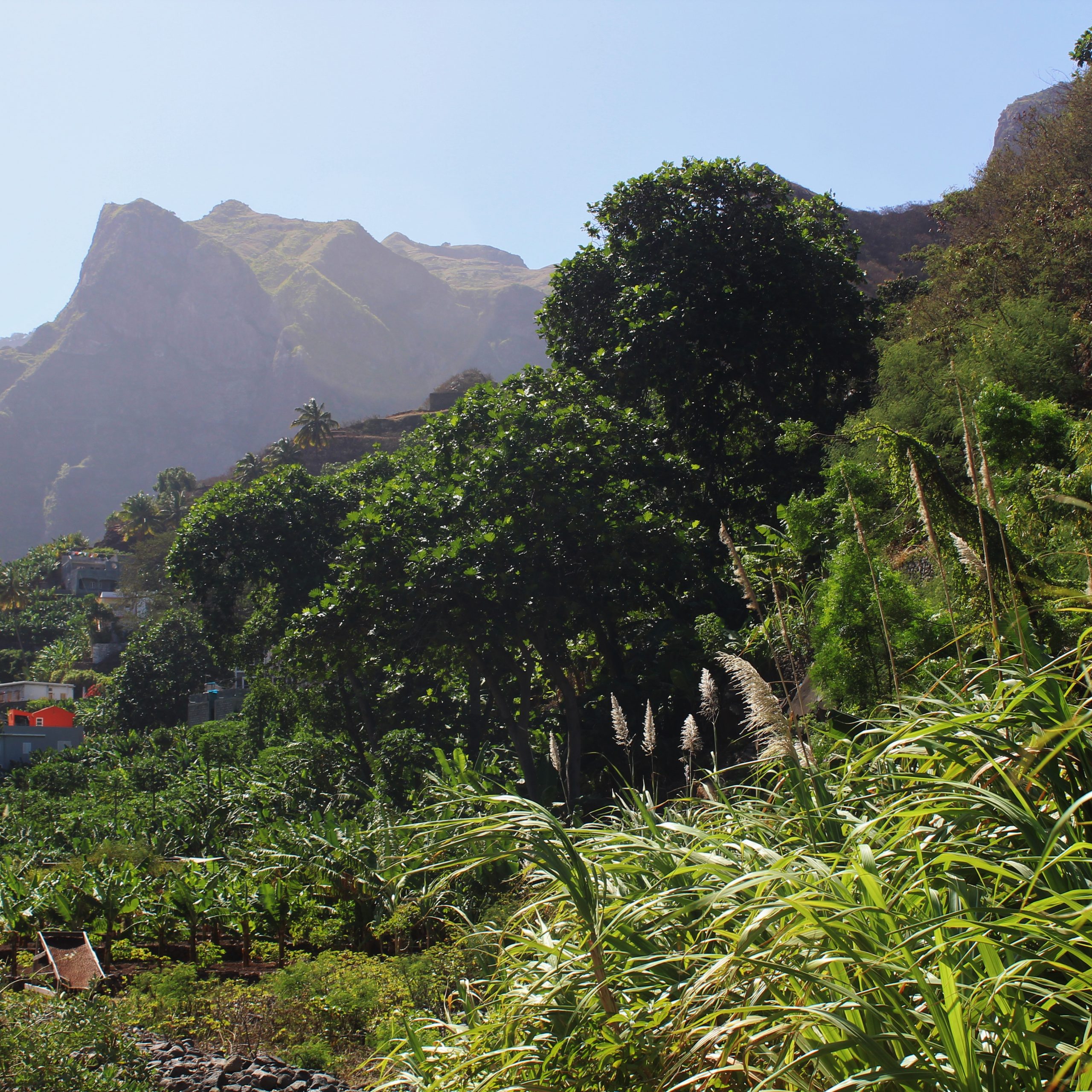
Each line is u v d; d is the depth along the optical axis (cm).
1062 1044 204
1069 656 319
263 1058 672
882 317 2617
